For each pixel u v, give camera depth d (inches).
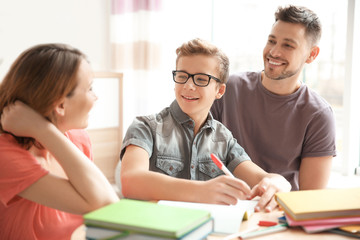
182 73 45.0
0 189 31.5
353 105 85.4
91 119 97.6
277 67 54.9
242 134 60.2
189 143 46.5
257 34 98.0
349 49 83.0
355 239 28.4
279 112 57.9
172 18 105.3
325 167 56.5
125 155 43.4
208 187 36.1
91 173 32.9
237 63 103.1
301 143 57.1
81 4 118.1
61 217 36.7
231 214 32.9
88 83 34.4
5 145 32.5
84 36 119.6
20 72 32.8
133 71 110.9
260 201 36.9
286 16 54.4
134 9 108.3
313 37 55.4
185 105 45.0
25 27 110.4
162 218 26.2
